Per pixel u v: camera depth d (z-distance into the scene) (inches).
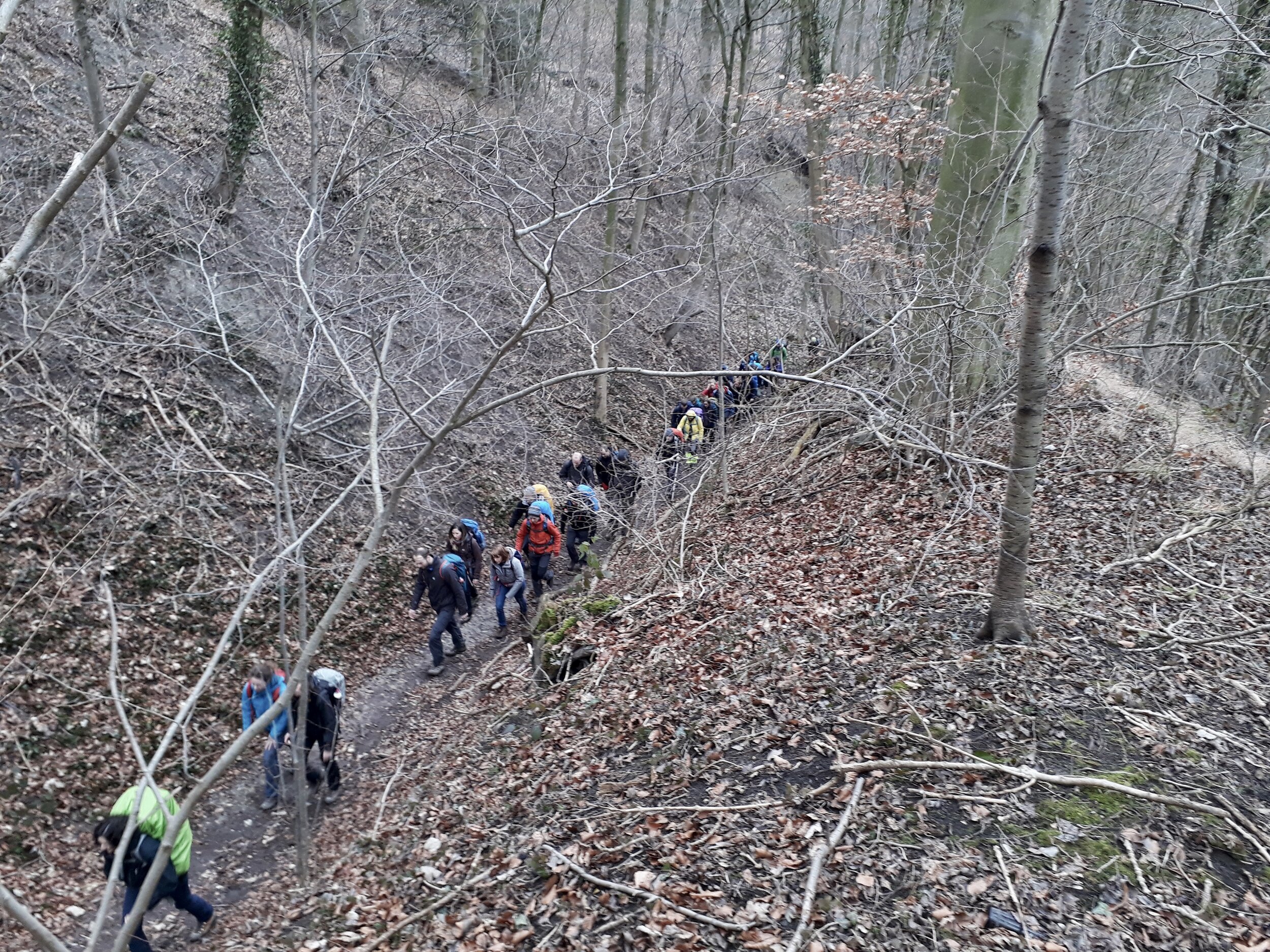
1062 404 373.4
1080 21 164.1
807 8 583.5
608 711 257.3
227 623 341.1
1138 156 457.1
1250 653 211.2
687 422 497.4
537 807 222.1
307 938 201.8
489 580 467.5
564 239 496.1
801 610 270.7
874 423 325.4
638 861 183.5
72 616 303.9
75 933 232.2
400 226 451.5
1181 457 332.2
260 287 330.6
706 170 471.5
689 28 935.7
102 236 333.1
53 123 446.9
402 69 523.5
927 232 418.9
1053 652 211.8
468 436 519.8
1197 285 441.1
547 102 622.5
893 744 194.4
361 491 393.1
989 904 150.8
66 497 327.3
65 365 358.6
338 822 272.7
